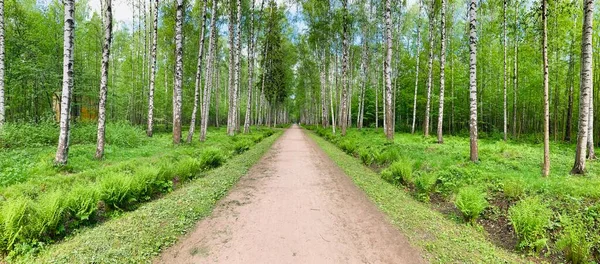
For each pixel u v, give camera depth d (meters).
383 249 4.05
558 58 18.84
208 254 3.80
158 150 12.80
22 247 3.74
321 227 4.77
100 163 9.26
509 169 8.71
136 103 29.64
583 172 7.75
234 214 5.35
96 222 4.98
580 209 4.99
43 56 19.05
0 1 12.15
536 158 10.70
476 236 4.81
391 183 8.37
